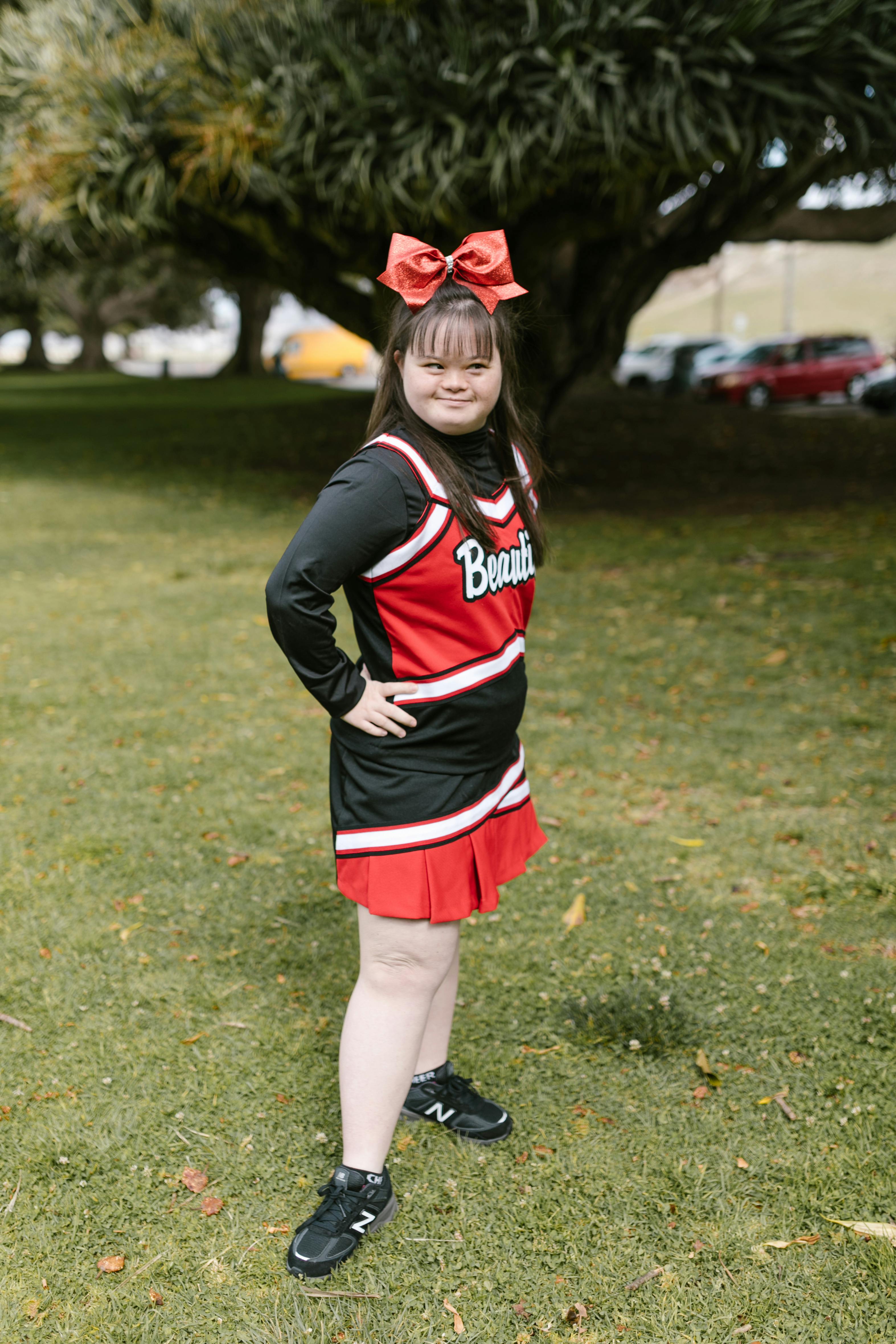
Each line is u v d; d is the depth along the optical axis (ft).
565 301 40.60
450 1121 7.04
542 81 25.62
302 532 5.27
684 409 58.95
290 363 120.26
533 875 10.55
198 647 18.30
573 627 19.58
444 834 5.67
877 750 13.55
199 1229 6.29
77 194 31.65
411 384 5.38
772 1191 6.57
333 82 27.17
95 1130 7.04
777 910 9.86
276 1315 5.71
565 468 42.34
